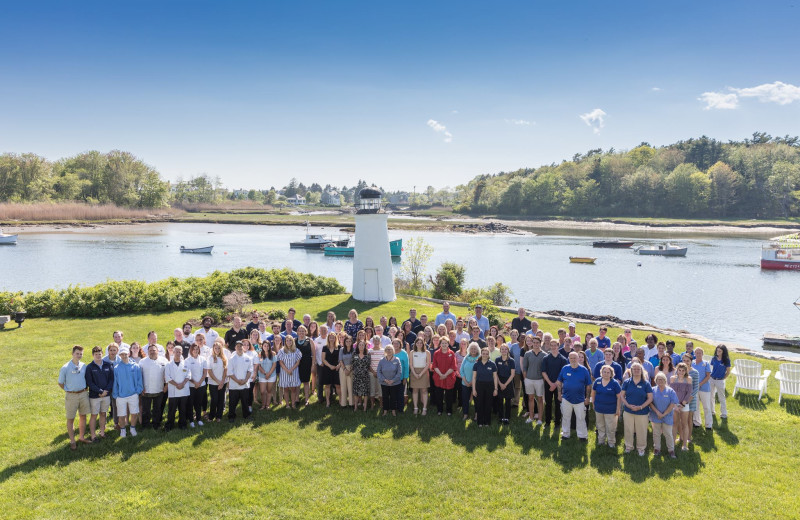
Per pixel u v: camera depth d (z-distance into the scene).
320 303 24.08
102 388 8.99
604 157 160.00
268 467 8.36
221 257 61.28
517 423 10.38
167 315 20.34
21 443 8.99
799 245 54.16
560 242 83.69
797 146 154.62
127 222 117.62
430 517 7.10
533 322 12.45
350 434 9.68
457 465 8.55
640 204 139.12
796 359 17.58
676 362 10.88
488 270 51.19
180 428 9.79
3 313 19.02
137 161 139.75
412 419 10.48
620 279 45.62
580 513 7.23
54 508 7.12
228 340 11.79
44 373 12.77
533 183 152.25
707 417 10.23
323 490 7.72
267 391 10.80
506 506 7.39
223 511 7.16
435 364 10.66
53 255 59.25
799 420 10.75
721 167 130.38
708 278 46.31
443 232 106.56
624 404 9.02
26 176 119.88
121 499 7.38
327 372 10.98
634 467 8.55
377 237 24.42
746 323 29.72
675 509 7.34
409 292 29.70
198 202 186.62
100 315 20.03
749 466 8.65
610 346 11.41
